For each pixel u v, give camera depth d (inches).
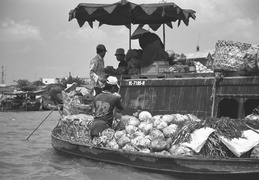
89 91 374.0
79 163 272.1
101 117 274.2
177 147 223.3
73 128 298.2
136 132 248.2
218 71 276.2
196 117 274.8
